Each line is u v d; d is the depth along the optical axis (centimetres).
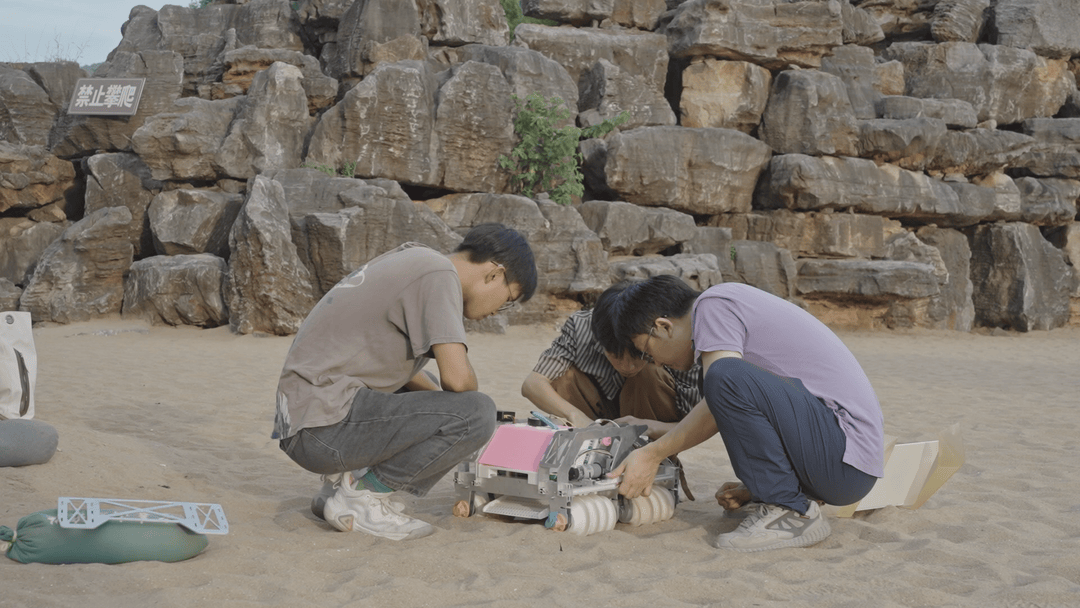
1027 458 536
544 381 405
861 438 329
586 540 337
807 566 309
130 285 1437
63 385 782
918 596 276
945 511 387
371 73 1503
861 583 288
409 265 323
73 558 286
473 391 324
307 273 1375
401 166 1525
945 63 1961
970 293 1916
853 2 2017
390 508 343
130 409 659
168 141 1459
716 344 329
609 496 364
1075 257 2025
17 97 1600
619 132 1712
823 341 338
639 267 1555
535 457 350
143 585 269
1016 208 1945
